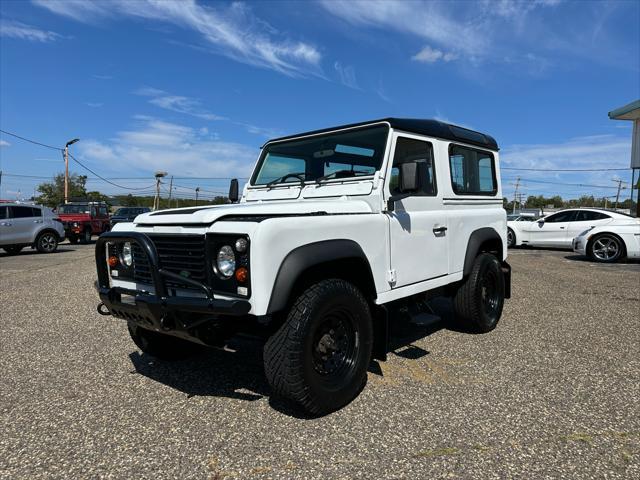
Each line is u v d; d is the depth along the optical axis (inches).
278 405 130.0
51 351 179.8
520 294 289.6
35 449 107.7
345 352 130.2
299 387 115.3
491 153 216.8
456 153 188.9
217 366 162.2
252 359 169.5
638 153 636.1
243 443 109.3
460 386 141.9
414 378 148.5
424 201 167.5
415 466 99.1
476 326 196.5
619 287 314.0
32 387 144.3
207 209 129.6
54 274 395.5
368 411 125.3
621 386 140.9
